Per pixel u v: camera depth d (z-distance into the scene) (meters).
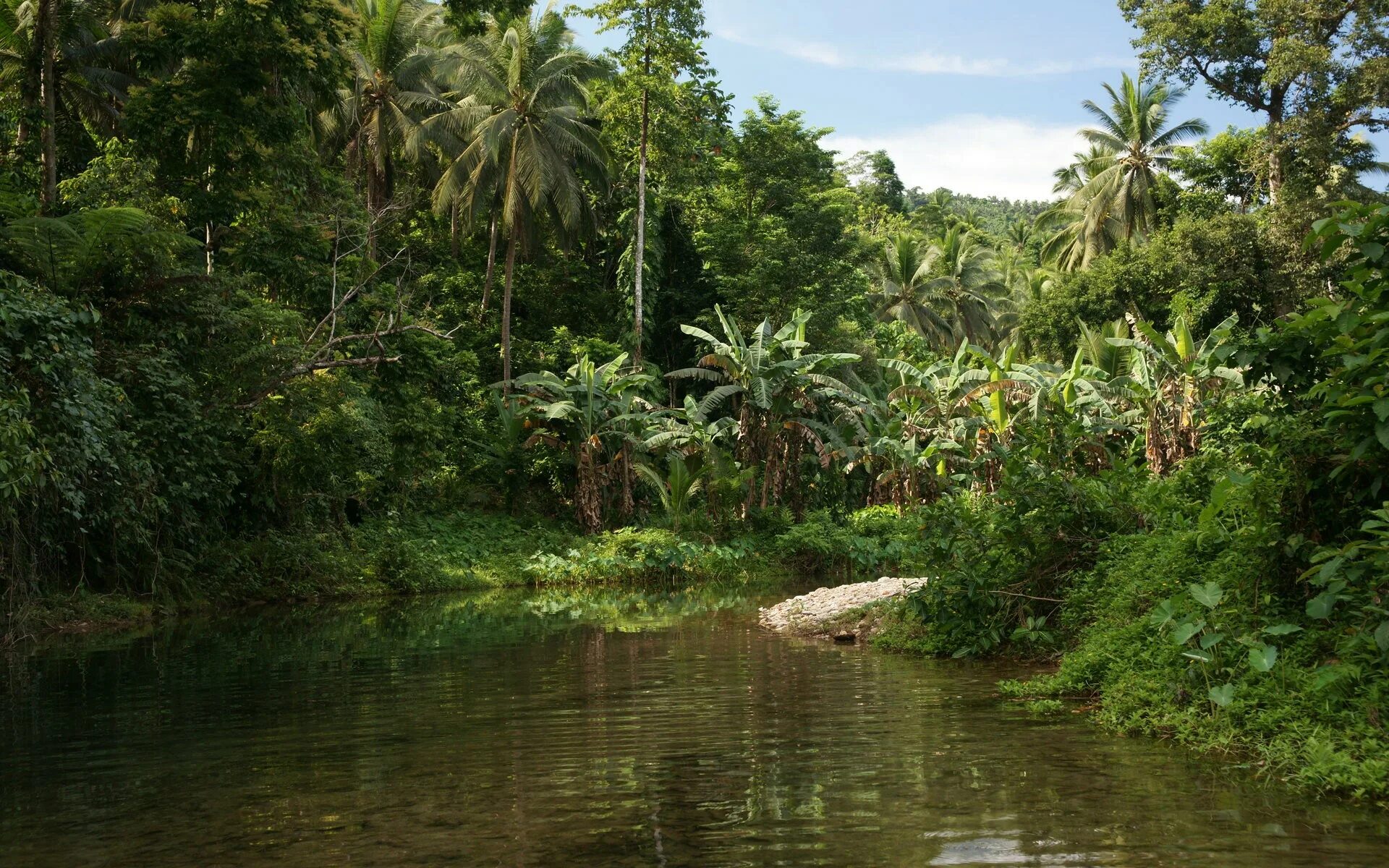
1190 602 6.21
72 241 13.85
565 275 36.94
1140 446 23.83
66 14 19.38
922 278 52.69
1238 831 3.83
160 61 17.72
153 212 17.52
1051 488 8.98
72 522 13.81
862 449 28.45
